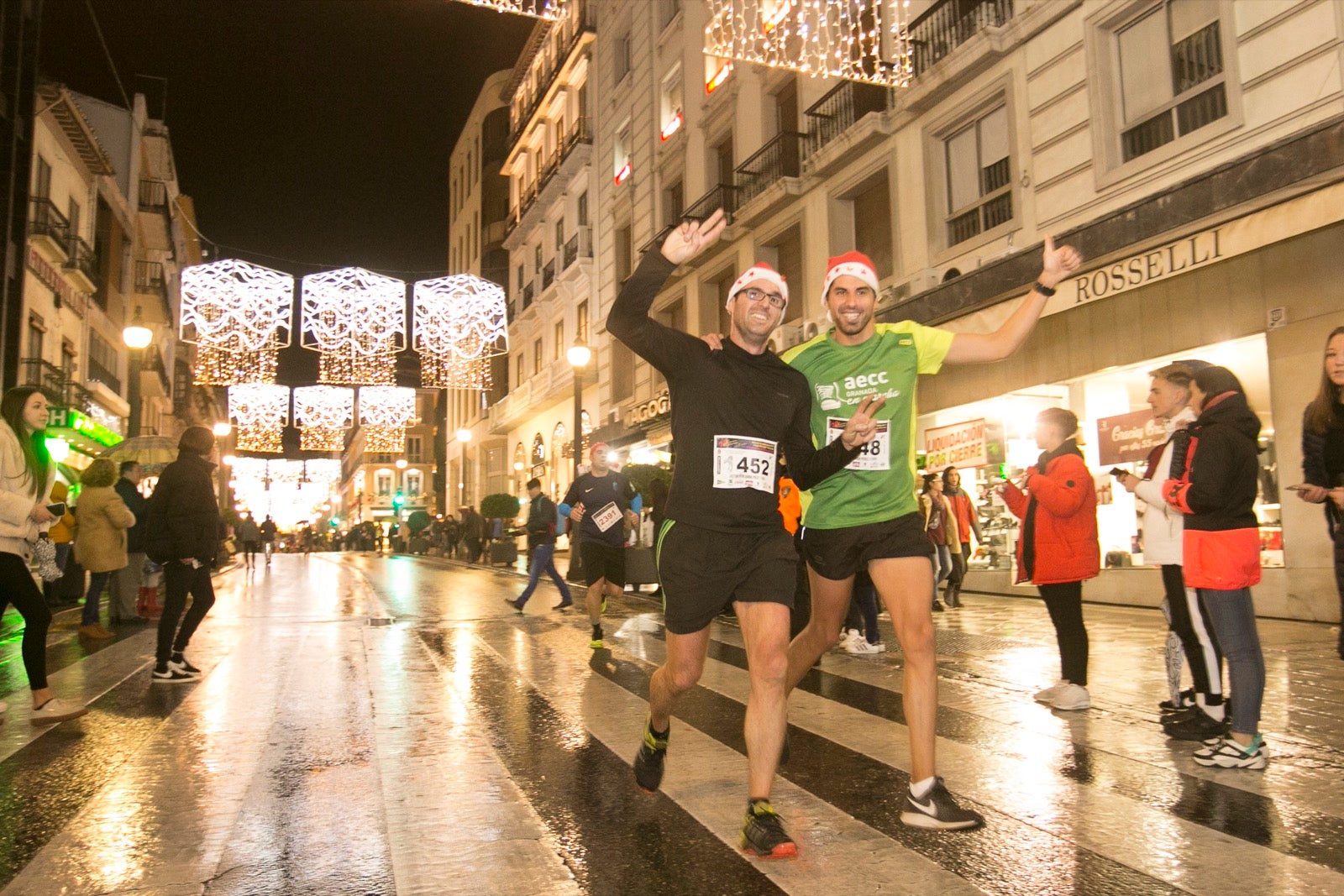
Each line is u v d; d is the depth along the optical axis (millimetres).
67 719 4922
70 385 22922
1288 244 9469
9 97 17141
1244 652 3818
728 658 6906
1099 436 12078
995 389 13539
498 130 46844
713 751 4211
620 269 28484
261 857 2932
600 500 7688
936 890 2611
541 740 4492
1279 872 2705
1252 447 3844
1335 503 3740
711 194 21453
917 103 14945
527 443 40156
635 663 6934
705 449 3064
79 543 8523
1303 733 4383
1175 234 10211
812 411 3574
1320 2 9383
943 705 5121
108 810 3424
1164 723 4438
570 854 2939
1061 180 12531
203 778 3850
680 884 2680
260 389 33469
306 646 7918
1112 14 11797
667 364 3105
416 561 30594
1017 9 13273
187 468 6344
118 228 30281
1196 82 10898
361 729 4738
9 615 10922
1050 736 4395
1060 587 5020
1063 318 12359
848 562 3377
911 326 3602
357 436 81438
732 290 3234
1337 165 8625
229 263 19203
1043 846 2953
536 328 37750
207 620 10117
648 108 26297
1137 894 2564
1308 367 9211
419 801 3504
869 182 16766
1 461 4805
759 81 20062
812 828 3146
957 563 10977
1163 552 4508
